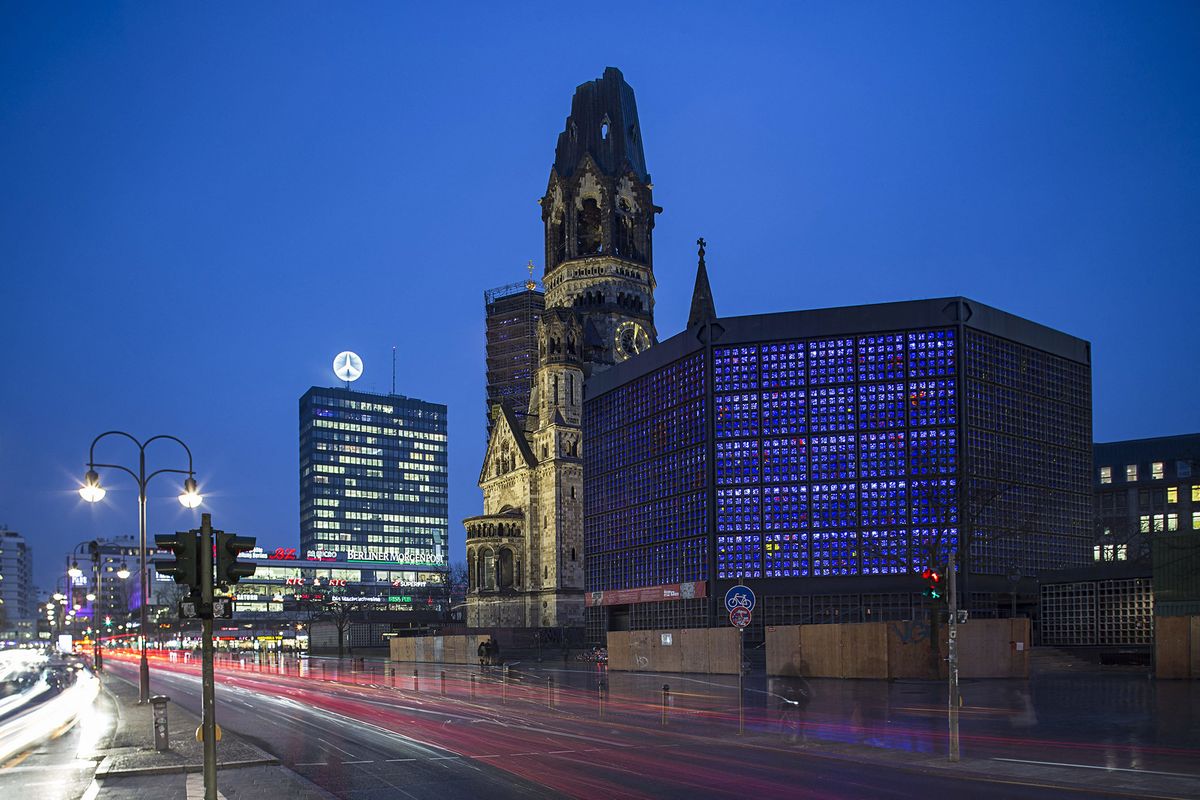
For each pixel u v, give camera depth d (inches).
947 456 3122.5
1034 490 3272.6
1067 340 3457.2
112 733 1350.9
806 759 1000.2
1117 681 1964.8
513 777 910.4
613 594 3828.7
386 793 836.0
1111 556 4886.8
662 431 3614.7
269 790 839.1
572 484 4940.9
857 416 3211.1
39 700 2208.4
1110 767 893.2
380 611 6205.7
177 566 649.6
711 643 2488.9
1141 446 5590.6
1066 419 3417.8
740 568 3245.6
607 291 5329.7
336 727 1384.1
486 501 5516.7
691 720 1397.6
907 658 2080.5
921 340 3193.9
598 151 5497.1
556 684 2265.0
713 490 3302.2
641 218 5497.1
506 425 5310.0
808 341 3284.9
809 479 3221.0
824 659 2156.7
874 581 3110.2
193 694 2213.3
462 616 6471.5
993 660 2073.1
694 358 3447.3
